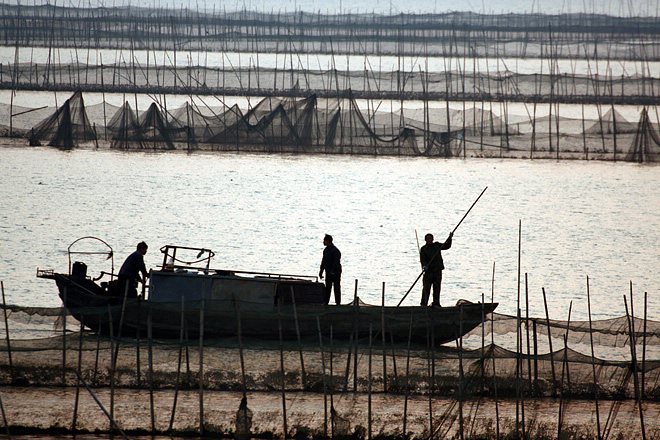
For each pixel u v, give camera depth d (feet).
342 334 337.52
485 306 334.24
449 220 625.00
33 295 406.62
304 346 331.16
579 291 452.35
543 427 284.82
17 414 279.08
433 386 305.53
